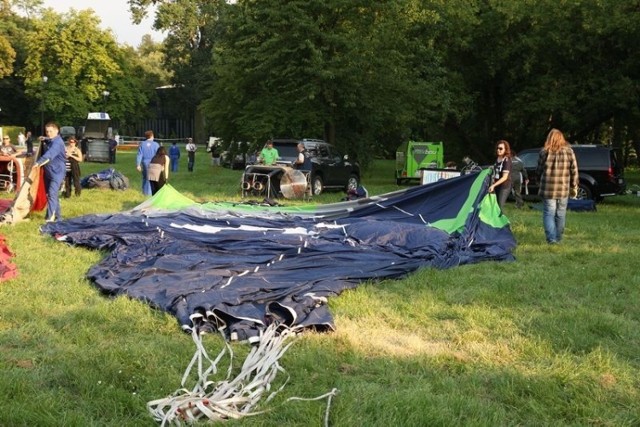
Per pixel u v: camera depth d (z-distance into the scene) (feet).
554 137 36.29
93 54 205.57
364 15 78.59
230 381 15.44
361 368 16.58
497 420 13.62
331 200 62.28
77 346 17.49
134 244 30.58
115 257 28.04
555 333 19.54
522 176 65.36
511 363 17.20
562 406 14.44
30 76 204.33
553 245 35.99
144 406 13.80
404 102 83.46
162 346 17.54
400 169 85.87
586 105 80.18
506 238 35.40
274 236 32.73
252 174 61.11
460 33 84.79
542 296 24.40
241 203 46.93
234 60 75.15
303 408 13.85
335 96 78.23
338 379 15.67
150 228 34.53
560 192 36.11
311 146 69.31
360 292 23.91
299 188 61.11
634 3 70.79
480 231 35.37
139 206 42.93
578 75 80.23
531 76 85.87
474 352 18.02
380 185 83.61
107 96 209.56
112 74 213.05
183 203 44.19
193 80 251.19
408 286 25.61
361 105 79.56
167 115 273.75
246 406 13.96
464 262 30.55
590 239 38.88
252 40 75.05
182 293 21.48
